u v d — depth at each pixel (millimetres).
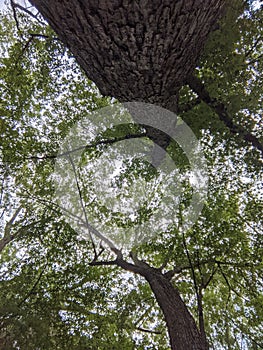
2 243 5926
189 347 3436
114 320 5602
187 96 4457
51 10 1870
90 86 5945
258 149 4426
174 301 4117
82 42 2074
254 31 3881
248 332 5441
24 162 5926
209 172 5020
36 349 4102
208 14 2123
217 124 4262
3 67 5941
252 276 5430
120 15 1751
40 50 5758
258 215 5195
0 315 4145
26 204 6172
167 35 1986
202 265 5293
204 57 3889
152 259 6164
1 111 5754
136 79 2506
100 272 6203
